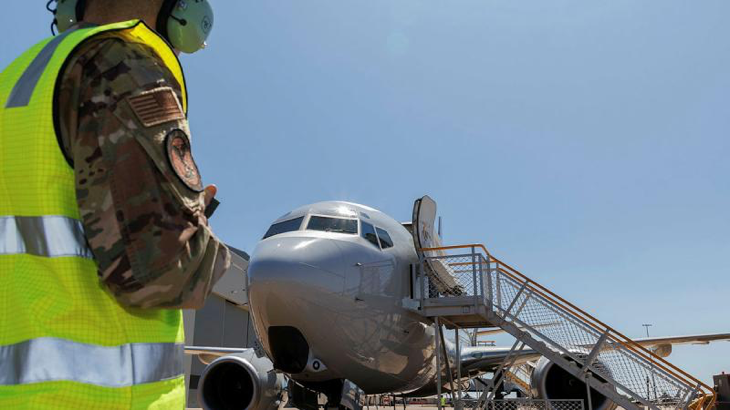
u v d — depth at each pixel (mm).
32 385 1023
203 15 1587
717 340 12672
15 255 1121
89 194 1102
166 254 1105
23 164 1117
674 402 9477
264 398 9773
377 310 8914
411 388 11641
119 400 1108
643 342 12930
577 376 9820
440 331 10922
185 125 1259
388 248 9820
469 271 10102
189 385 25859
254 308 8242
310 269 8125
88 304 1101
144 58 1250
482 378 14648
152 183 1134
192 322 25875
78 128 1140
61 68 1144
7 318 1100
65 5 1554
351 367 8852
